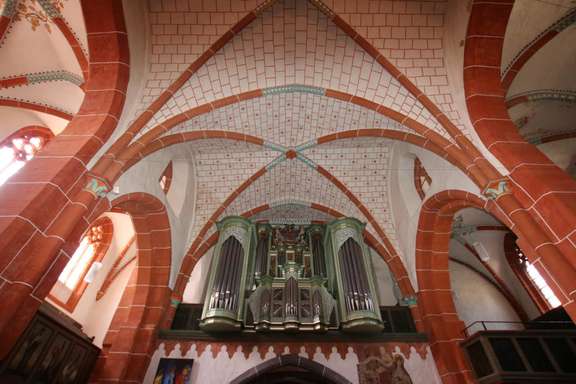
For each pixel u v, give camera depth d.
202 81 9.41
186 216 12.45
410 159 12.30
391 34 9.12
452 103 8.66
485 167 7.30
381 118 10.40
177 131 9.73
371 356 9.87
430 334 10.20
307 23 9.25
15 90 10.71
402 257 12.06
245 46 9.41
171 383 9.27
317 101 10.75
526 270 14.98
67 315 12.41
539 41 8.66
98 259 14.52
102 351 9.82
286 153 12.51
